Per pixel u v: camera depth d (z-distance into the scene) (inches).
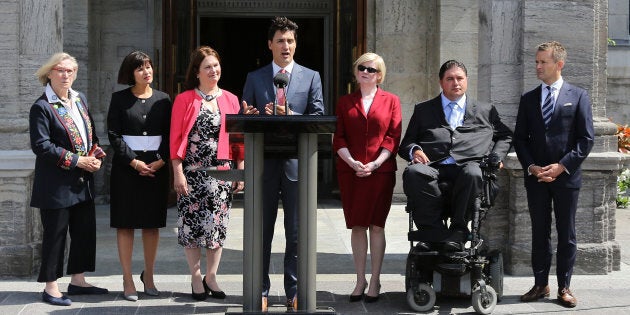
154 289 238.5
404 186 218.1
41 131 222.8
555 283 253.4
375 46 435.8
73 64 228.7
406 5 434.0
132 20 432.5
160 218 233.3
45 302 227.3
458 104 228.4
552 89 230.5
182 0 407.8
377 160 226.7
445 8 425.7
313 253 190.9
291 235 220.8
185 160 230.1
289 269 221.6
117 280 257.1
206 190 229.0
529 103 232.8
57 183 225.1
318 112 224.5
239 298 235.5
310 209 190.1
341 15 433.1
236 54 583.8
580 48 266.7
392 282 255.9
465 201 212.5
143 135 230.7
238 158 241.4
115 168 230.2
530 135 233.0
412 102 437.4
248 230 188.7
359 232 233.3
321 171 518.3
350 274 268.2
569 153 225.9
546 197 230.2
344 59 428.5
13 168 252.5
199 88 231.8
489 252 228.5
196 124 227.6
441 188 219.6
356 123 229.3
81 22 414.9
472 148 223.5
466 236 215.3
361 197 229.0
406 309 223.5
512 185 265.6
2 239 256.4
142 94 233.5
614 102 494.9
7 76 259.9
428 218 216.7
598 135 265.0
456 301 231.5
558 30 266.1
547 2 265.1
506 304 228.7
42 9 262.2
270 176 218.8
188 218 230.1
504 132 232.2
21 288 243.4
